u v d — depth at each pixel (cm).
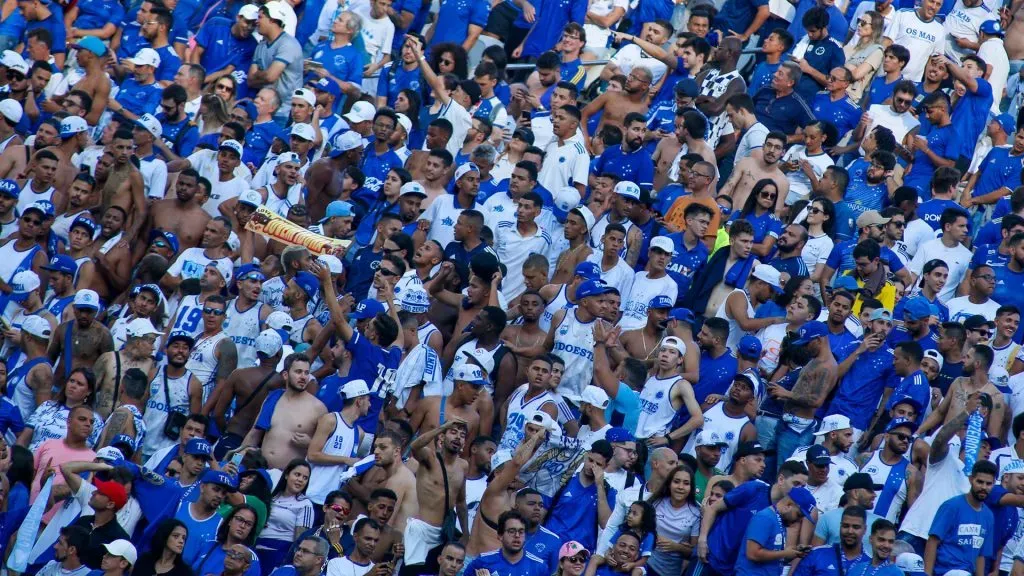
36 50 6925
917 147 6297
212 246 5634
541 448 4744
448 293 5406
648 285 5409
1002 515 4659
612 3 7175
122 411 4962
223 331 5328
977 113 6359
